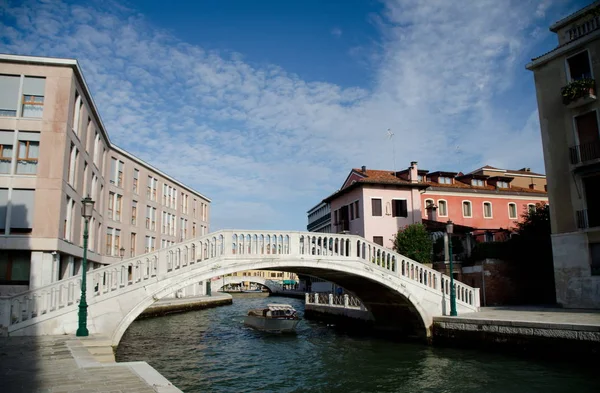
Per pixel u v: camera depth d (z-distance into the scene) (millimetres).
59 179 21125
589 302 19141
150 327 29312
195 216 56875
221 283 78500
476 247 24984
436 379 13344
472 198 35375
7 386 6875
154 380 7289
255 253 17547
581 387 11641
